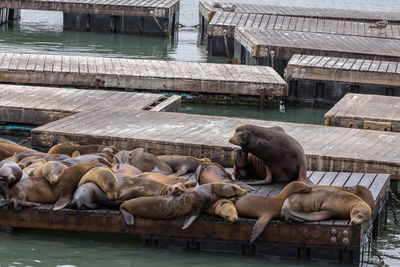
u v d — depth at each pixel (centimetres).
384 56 2839
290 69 2600
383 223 1491
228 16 3772
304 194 1238
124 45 3669
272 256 1251
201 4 4300
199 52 3634
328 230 1213
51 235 1327
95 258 1239
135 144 1689
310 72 2588
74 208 1278
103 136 1703
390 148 1683
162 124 1847
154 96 2227
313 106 2620
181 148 1667
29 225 1297
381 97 2295
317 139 1744
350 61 2719
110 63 2658
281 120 2381
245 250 1257
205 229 1255
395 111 2108
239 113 2438
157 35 4053
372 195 1281
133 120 1878
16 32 3897
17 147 1573
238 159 1434
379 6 6300
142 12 3994
